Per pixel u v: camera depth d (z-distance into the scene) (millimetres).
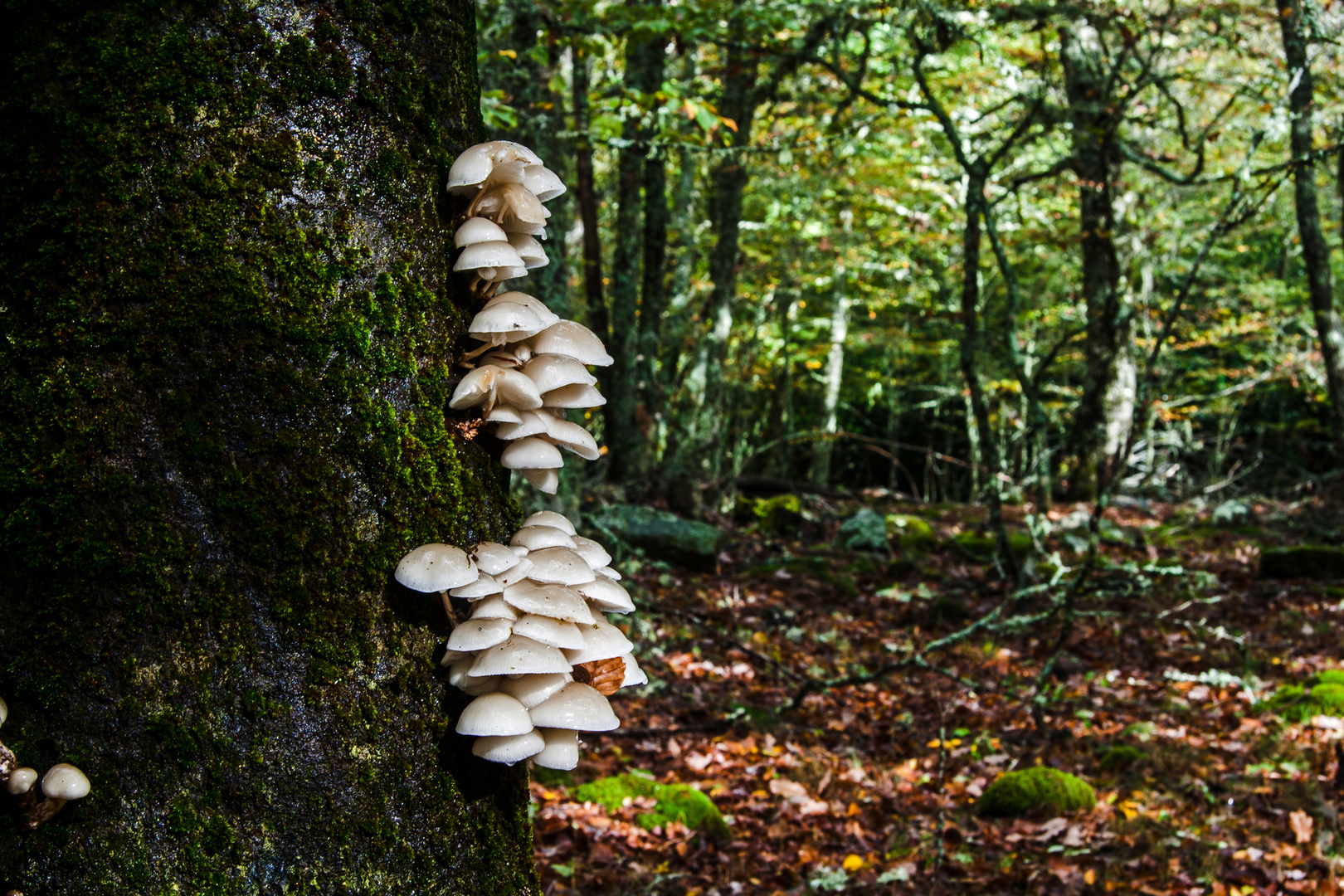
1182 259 19312
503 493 1849
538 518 1874
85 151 1464
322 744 1525
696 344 15078
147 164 1470
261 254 1499
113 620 1456
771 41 9344
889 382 25203
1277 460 23875
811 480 22578
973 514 16281
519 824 1817
